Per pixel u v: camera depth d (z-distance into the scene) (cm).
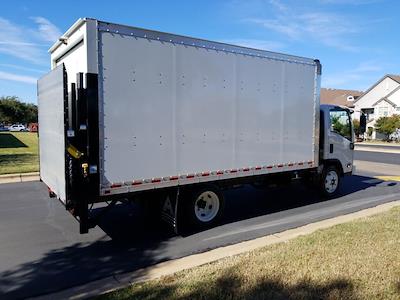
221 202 668
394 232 562
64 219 700
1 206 797
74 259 508
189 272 430
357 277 407
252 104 674
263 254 477
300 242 522
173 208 603
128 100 522
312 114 795
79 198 502
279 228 650
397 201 879
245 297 366
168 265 478
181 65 572
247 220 704
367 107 5519
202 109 602
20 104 8694
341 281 398
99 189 508
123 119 520
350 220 665
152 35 538
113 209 761
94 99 491
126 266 483
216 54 613
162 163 564
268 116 704
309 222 691
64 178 508
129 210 754
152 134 549
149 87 540
